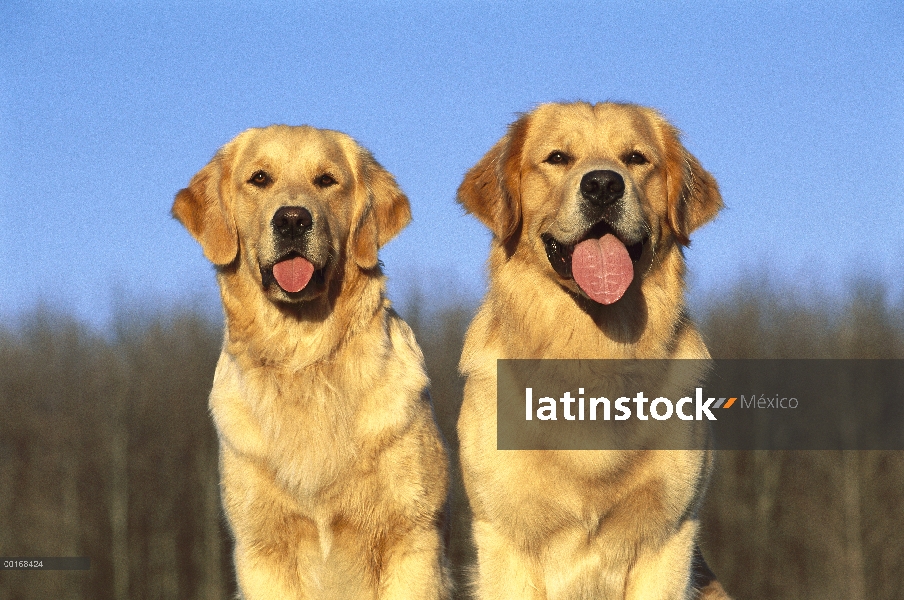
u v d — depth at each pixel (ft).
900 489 83.92
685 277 20.84
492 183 21.18
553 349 19.58
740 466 86.99
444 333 74.43
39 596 87.45
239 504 20.54
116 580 88.99
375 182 22.58
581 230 18.94
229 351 21.29
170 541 91.09
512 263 20.47
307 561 20.63
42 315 96.32
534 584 19.52
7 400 91.61
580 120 20.08
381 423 20.29
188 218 22.09
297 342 20.52
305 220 20.24
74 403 92.94
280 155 21.27
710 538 87.35
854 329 87.45
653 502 19.26
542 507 19.01
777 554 85.66
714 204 21.84
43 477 90.38
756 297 89.92
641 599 19.67
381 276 21.74
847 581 83.66
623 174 19.10
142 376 93.91
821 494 85.35
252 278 21.07
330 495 20.20
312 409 20.25
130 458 92.27
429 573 20.74
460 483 25.95
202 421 93.20
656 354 19.66
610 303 18.78
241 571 20.76
